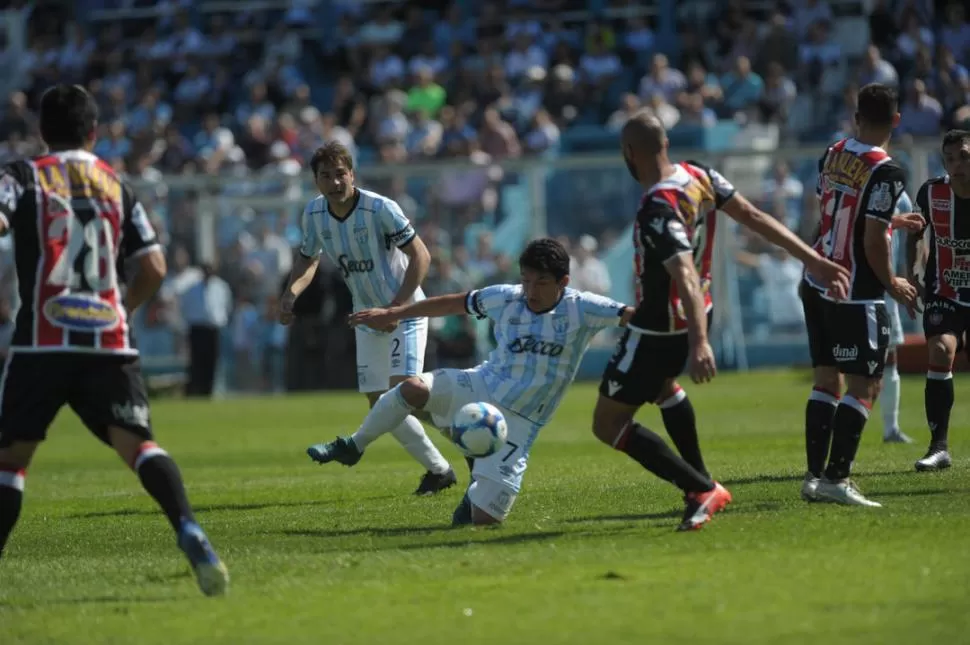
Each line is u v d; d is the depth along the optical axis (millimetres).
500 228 102812
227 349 103750
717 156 97000
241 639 18828
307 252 36500
